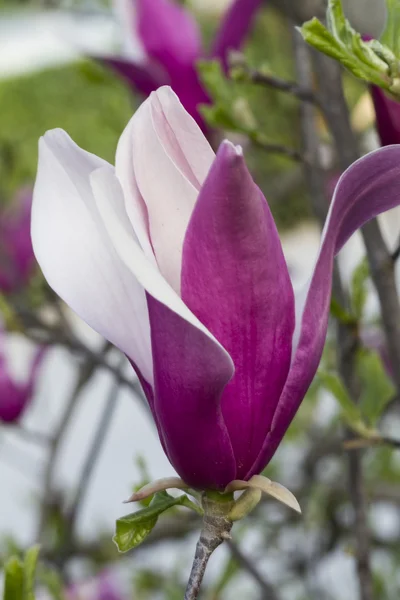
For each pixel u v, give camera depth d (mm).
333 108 729
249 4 853
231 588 1358
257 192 540
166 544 1304
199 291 550
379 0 681
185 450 565
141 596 1466
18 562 640
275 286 552
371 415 728
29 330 1147
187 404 557
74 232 574
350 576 1513
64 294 571
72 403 1268
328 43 593
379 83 594
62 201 576
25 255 1330
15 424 1261
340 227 562
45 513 1274
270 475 1355
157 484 579
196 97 879
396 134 631
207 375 548
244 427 565
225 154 531
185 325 542
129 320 570
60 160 572
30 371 1253
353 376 754
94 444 1212
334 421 1257
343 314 731
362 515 785
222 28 868
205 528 575
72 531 1231
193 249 546
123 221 549
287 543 1380
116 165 553
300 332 559
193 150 558
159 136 553
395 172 551
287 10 751
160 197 555
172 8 895
